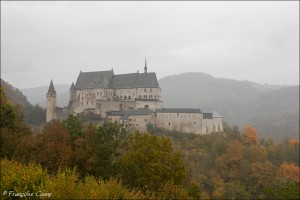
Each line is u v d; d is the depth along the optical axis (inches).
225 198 4943.4
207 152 6166.3
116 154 2164.1
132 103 7460.6
